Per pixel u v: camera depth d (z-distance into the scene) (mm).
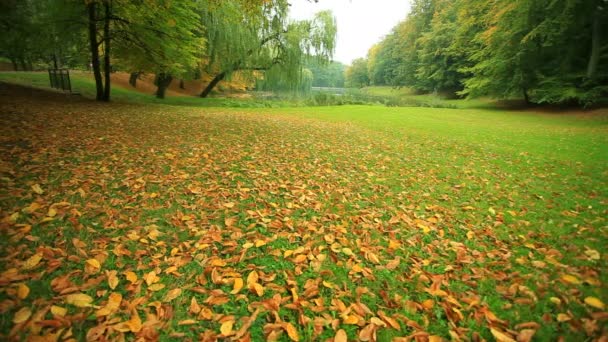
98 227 3076
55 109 10203
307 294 2373
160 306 2121
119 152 5617
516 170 6742
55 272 2359
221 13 13484
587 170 6754
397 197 4699
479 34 26297
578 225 3865
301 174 5391
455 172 6418
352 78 87625
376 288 2533
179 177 4633
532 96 26281
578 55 23375
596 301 2355
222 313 2146
